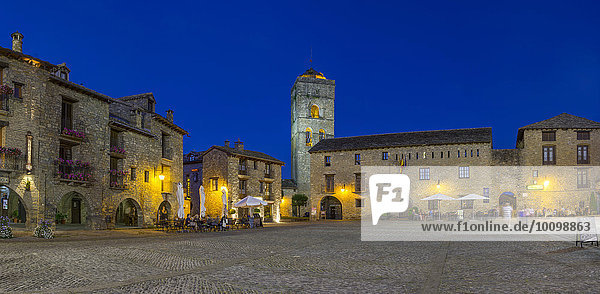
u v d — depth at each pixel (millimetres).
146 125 34250
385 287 9039
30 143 23000
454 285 9188
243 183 52031
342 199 53625
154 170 34719
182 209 30938
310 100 81938
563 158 45031
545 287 8852
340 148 54094
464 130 51688
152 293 8367
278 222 51281
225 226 30828
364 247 17516
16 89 23047
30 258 12469
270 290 8742
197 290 8695
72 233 23625
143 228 31625
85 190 27141
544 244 18266
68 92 26281
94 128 28141
